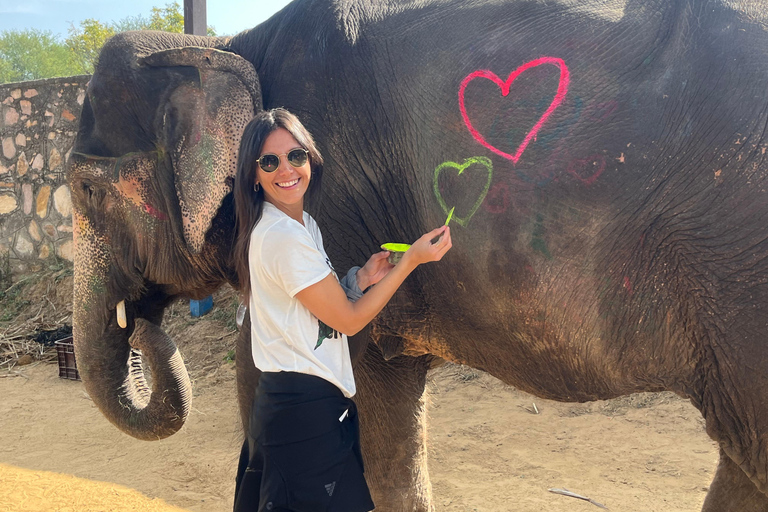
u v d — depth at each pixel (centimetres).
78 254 290
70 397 601
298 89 256
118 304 289
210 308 712
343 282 208
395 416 297
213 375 614
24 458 474
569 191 209
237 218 206
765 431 200
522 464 419
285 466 189
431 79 235
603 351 219
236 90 247
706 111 196
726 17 199
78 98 777
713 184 195
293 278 184
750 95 191
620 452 426
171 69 258
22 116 812
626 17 213
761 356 194
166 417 282
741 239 193
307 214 212
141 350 284
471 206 226
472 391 533
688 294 202
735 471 253
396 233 253
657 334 210
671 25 207
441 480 405
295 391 190
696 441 432
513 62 220
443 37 237
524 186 215
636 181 203
